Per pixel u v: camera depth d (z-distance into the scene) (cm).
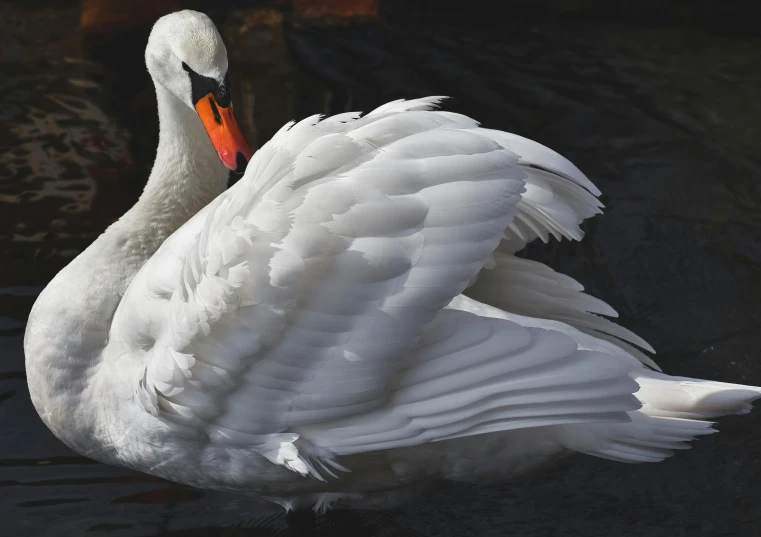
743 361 1174
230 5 1866
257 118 1570
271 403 837
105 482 1030
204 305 812
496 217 781
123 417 911
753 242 1349
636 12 1842
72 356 923
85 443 954
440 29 1817
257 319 808
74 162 1502
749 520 977
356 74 1684
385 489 955
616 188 1441
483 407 787
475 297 955
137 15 1828
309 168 800
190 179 1043
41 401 946
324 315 796
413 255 778
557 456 885
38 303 950
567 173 859
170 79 1014
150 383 855
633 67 1697
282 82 1659
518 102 1614
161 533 964
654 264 1323
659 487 1021
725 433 1081
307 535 984
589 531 974
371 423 823
